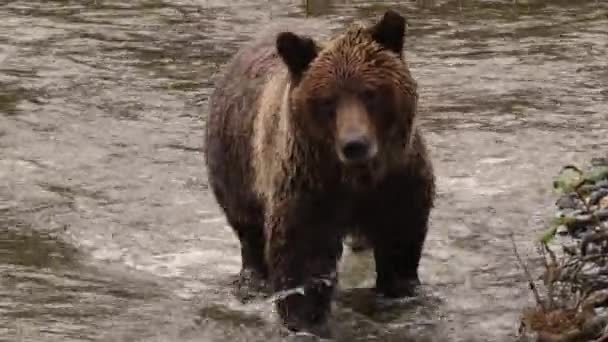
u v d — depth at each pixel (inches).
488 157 761.0
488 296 578.2
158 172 760.3
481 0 1146.0
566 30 1043.3
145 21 1098.7
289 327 546.3
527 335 519.5
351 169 515.5
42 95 904.9
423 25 1071.0
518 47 999.6
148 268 624.4
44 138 819.4
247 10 1135.6
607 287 532.7
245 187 577.6
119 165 772.6
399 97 503.5
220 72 962.1
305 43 510.6
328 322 556.7
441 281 596.1
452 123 824.9
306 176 522.0
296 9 1131.3
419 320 559.5
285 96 524.7
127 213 697.0
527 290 581.0
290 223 530.9
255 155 557.6
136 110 876.0
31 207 705.0
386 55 504.7
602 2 1130.0
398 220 549.3
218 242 657.0
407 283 579.2
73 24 1087.0
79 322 557.3
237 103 581.9
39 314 564.7
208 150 610.2
